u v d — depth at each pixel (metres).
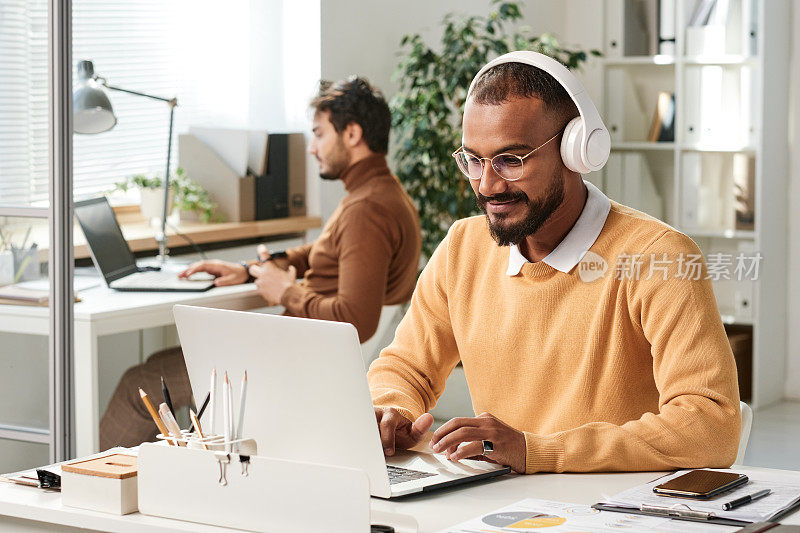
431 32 5.16
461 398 4.54
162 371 3.49
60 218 2.71
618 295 1.72
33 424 2.80
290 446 1.48
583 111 1.68
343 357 1.39
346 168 3.49
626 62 5.34
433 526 1.34
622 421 1.74
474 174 1.72
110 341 4.00
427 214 4.82
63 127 2.70
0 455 2.85
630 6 5.39
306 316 3.41
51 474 1.54
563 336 1.77
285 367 1.46
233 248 4.42
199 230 4.17
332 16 4.57
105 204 3.71
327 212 4.70
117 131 4.35
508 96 1.67
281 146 4.57
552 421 1.79
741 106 4.99
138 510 1.45
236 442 1.44
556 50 4.90
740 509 1.33
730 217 5.10
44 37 2.69
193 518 1.40
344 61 4.66
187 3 4.60
